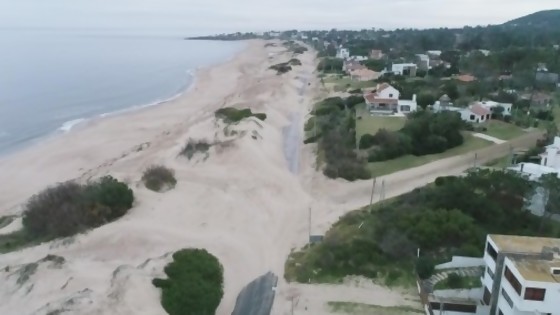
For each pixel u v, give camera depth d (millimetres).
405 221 47062
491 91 107375
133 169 67125
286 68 172750
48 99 124000
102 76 169750
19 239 49188
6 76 156750
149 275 38750
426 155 70688
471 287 38969
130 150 78938
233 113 93812
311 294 39875
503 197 50031
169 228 50562
